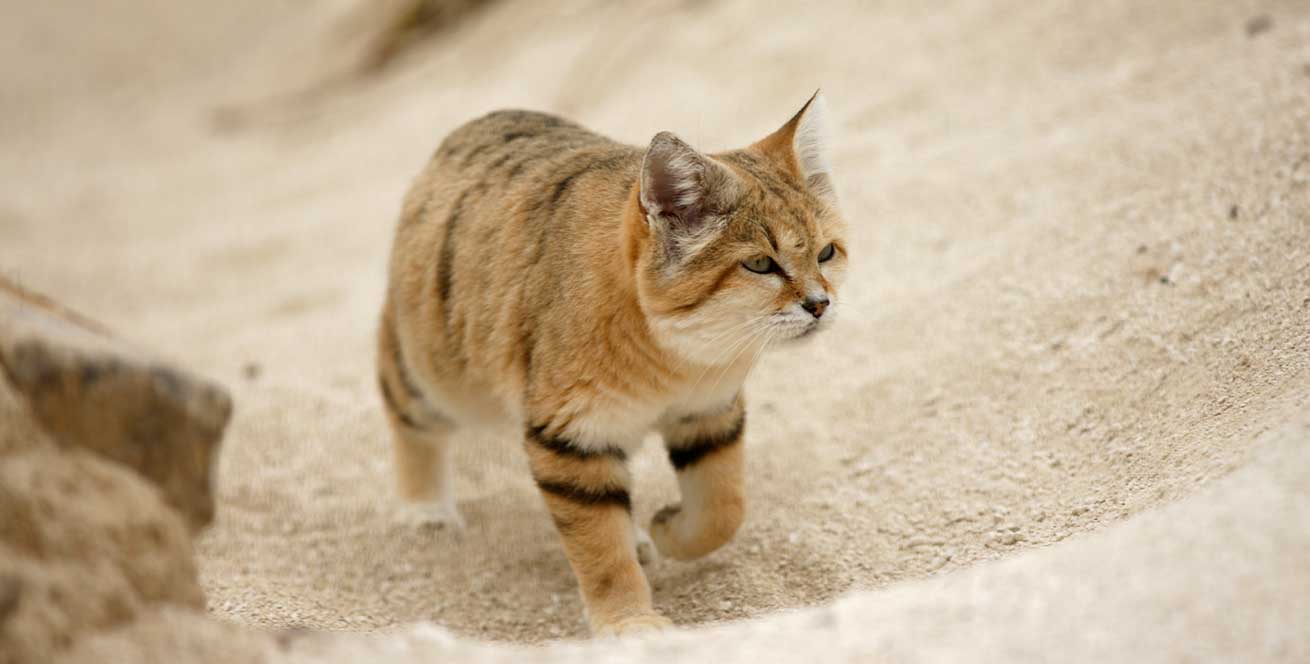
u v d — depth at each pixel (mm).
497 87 24266
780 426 11391
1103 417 9414
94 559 5844
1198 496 6965
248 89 33438
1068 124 14156
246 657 6008
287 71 32844
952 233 13070
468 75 26281
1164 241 10648
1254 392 8492
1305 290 9102
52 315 6848
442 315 9562
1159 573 6070
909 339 11656
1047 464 9320
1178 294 9992
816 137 9312
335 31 32375
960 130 15430
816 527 9773
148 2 46719
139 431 6281
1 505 5562
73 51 42688
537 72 23750
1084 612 5941
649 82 21109
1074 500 8750
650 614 8383
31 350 5941
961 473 9711
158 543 6168
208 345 16656
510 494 11508
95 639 5730
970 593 6449
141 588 6035
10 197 27453
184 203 25531
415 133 24703
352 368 14500
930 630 6094
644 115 19656
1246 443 7672
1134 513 7828
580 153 9453
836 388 11539
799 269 8539
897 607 6457
